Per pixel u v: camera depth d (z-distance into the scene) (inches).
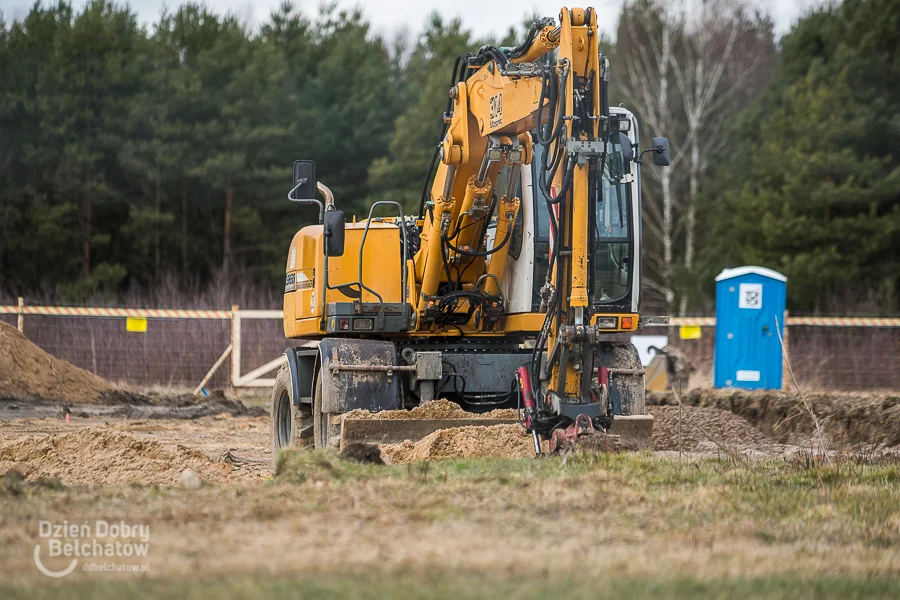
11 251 4352.9
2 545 635.5
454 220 1229.7
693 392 1987.0
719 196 4677.7
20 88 4493.1
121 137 4510.3
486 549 617.6
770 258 3934.5
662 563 597.3
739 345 2134.6
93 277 4254.4
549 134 997.2
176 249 4584.2
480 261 1289.4
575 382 989.8
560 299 991.0
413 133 4744.1
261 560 586.2
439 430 1060.5
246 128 4495.6
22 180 4439.0
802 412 1770.4
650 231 4992.6
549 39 1004.6
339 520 694.5
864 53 4124.0
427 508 732.0
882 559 638.5
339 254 1240.8
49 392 2215.8
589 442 963.3
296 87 5108.3
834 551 657.6
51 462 1077.8
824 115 4015.8
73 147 4335.6
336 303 1248.2
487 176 1185.4
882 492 849.5
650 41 4940.9
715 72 4945.9
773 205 3986.2
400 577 550.3
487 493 784.9
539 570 568.1
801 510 777.6
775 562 617.6
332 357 1166.3
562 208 982.4
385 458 1008.2
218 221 4658.0
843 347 2780.5
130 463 1061.8
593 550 625.0
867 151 4035.4
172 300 3459.6
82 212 4478.3
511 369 1259.8
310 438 1283.2
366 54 5472.4
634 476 871.7
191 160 4439.0
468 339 1327.5
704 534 684.1
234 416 2103.8
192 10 4869.6
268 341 2679.6
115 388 2386.8
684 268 4335.6
